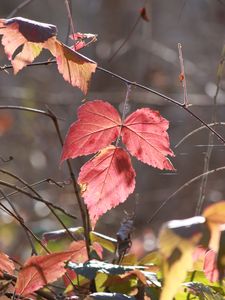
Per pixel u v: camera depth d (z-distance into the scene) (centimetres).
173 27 1319
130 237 260
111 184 244
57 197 880
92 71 232
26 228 260
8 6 1445
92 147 239
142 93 958
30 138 1179
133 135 241
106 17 1079
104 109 236
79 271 218
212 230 161
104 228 800
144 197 939
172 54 1152
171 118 987
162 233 158
